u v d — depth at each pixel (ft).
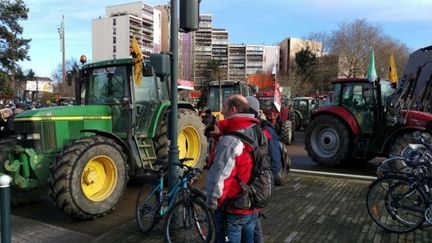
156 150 26.53
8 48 98.68
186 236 14.84
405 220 17.11
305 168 34.45
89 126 23.93
